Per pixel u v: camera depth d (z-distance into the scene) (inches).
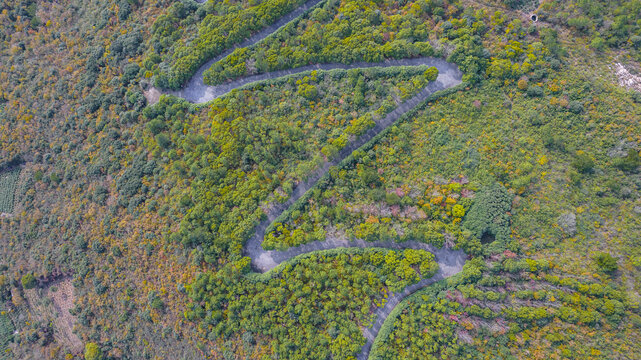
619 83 2741.1
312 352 2452.0
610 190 2536.9
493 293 2391.7
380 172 2701.8
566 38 2915.8
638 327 2204.7
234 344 2598.4
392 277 2508.6
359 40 2928.2
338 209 2642.7
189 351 2699.3
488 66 2827.3
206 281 2642.7
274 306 2546.8
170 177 2913.4
